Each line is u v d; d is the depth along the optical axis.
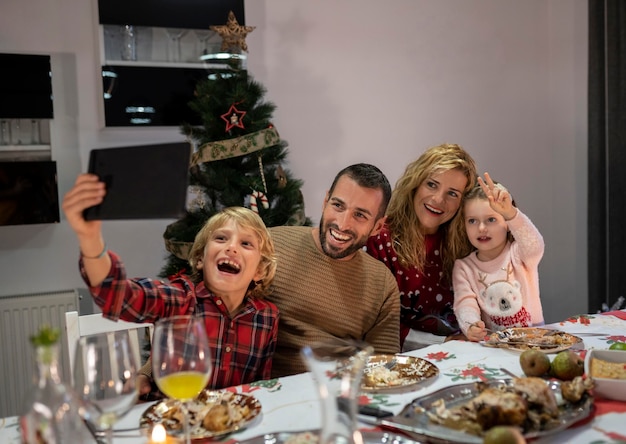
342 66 3.54
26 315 2.96
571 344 1.77
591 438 1.20
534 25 3.96
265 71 3.38
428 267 2.44
